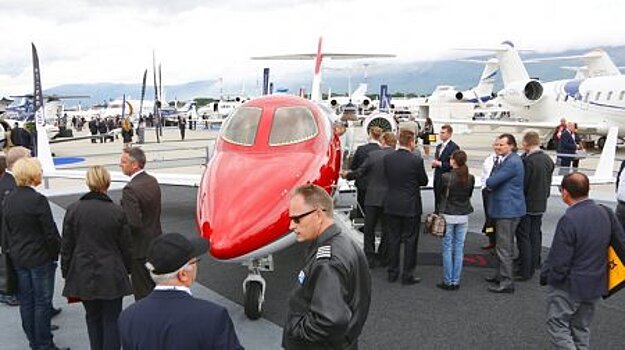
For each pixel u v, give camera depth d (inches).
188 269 79.5
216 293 227.0
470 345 174.6
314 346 89.8
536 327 189.2
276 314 202.4
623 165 232.8
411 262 232.4
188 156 814.5
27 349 173.9
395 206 225.3
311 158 218.8
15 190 159.2
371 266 262.7
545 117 994.1
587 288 137.4
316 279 88.1
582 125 865.5
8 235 160.6
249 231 174.6
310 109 243.3
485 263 270.5
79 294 144.0
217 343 75.4
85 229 143.5
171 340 74.2
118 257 147.9
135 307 78.2
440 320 195.5
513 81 1128.8
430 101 1731.1
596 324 191.6
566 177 142.9
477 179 351.9
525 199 235.3
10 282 164.7
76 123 1915.6
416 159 221.1
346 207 317.7
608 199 442.0
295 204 92.7
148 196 171.6
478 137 1441.9
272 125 229.6
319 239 93.3
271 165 206.8
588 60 1077.8
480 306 209.8
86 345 176.4
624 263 140.6
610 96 818.2
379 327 189.0
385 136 253.1
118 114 2177.7
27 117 1264.8
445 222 222.5
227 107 2073.1
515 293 224.7
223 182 197.8
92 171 146.7
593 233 136.7
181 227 346.0
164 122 2039.9
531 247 240.8
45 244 159.3
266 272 252.8
